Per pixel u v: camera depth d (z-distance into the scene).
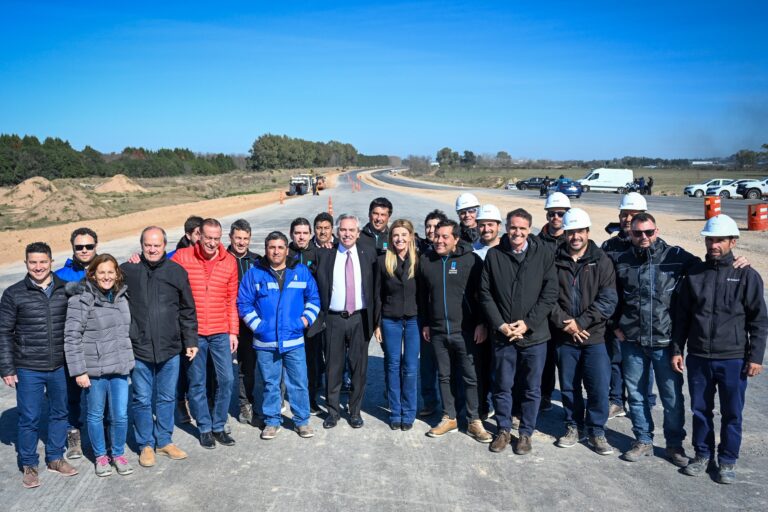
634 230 4.79
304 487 4.45
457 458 4.94
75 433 5.05
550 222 6.06
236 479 4.60
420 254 5.58
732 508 4.07
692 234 19.77
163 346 4.84
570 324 4.90
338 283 5.50
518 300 4.92
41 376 4.55
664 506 4.12
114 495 4.37
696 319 4.50
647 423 4.88
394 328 5.52
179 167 106.75
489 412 5.92
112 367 4.58
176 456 4.98
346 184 89.06
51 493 4.41
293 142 157.38
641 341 4.73
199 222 6.38
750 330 4.34
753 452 4.89
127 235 23.89
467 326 5.28
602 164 154.25
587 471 4.67
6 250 19.59
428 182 97.25
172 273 4.88
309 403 5.66
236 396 6.66
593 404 4.98
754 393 6.24
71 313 4.48
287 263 5.42
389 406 5.94
